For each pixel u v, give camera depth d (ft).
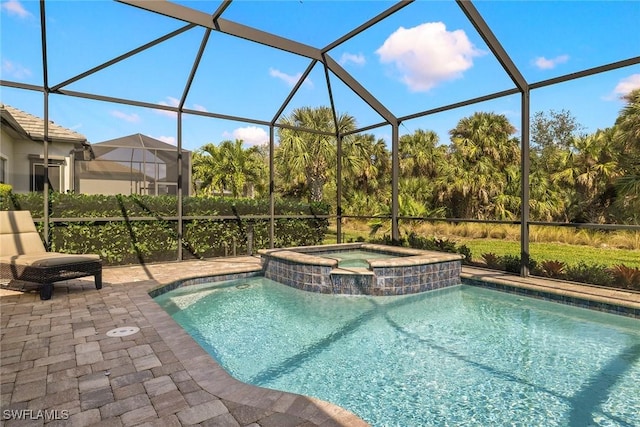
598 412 8.61
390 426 8.13
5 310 13.37
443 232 47.98
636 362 11.19
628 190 35.27
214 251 27.63
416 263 19.47
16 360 9.09
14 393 7.50
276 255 21.77
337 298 18.74
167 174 41.24
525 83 19.15
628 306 14.69
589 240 38.60
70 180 35.35
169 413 6.78
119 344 10.18
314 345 12.82
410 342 13.03
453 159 54.54
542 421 8.26
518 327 14.38
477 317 15.69
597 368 10.86
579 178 46.24
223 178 54.90
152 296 17.10
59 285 17.60
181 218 25.34
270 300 18.31
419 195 51.78
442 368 11.00
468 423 8.21
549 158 53.06
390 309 16.87
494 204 48.98
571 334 13.58
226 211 27.99
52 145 34.24
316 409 6.91
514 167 51.26
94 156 38.22
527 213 19.71
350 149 53.21
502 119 55.26
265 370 10.91
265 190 58.44
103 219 22.66
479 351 12.21
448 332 13.98
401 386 9.91
